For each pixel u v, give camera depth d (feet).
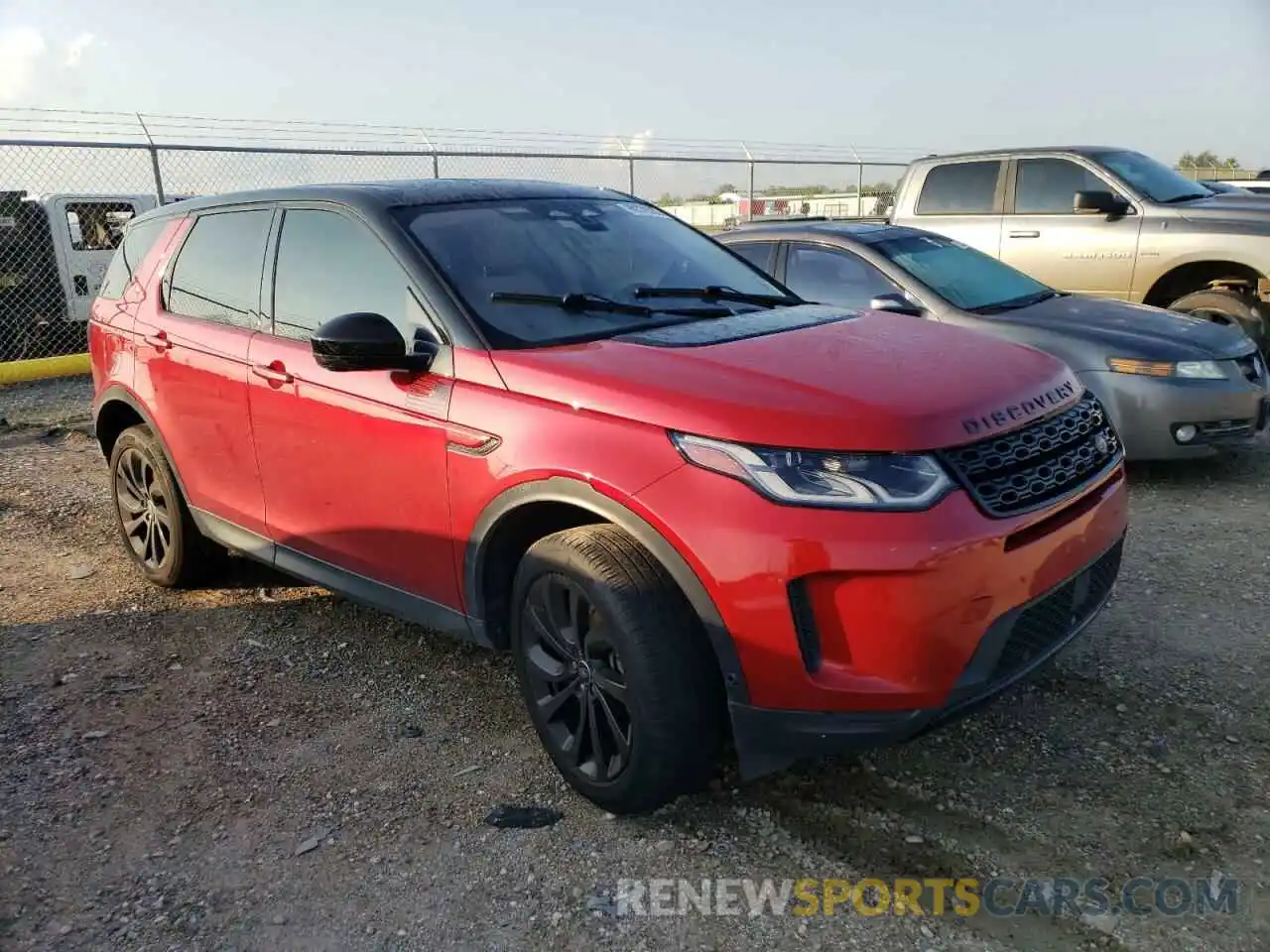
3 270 41.06
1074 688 11.78
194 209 14.92
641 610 8.94
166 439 14.71
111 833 9.84
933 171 30.30
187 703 12.43
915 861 9.00
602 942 8.16
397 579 11.56
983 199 29.17
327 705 12.28
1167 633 13.08
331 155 37.96
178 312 14.52
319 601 15.46
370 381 11.24
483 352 10.37
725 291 12.50
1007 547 8.52
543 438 9.53
